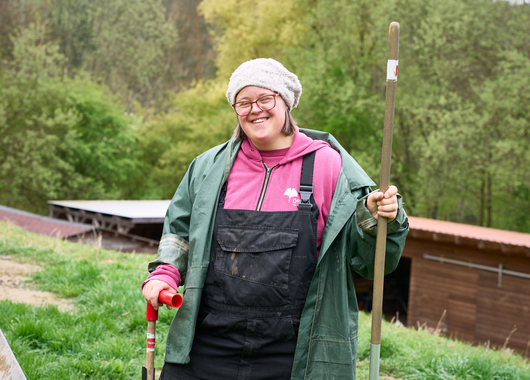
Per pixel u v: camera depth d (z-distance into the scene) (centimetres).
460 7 2275
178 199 219
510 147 2117
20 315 426
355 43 2452
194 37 4969
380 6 2386
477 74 2512
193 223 204
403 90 2414
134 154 3250
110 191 3148
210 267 198
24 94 2842
